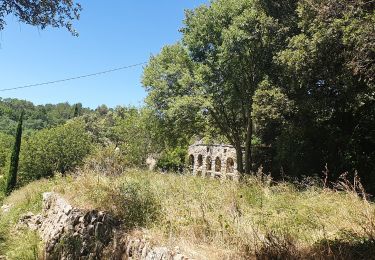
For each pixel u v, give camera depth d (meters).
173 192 10.07
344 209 6.79
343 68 12.80
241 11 21.00
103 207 9.47
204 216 7.36
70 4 7.30
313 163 16.33
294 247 5.39
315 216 6.90
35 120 100.44
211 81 20.83
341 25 11.85
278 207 7.93
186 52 23.88
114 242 8.03
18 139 33.12
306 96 15.41
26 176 32.31
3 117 93.69
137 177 12.95
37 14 7.02
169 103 21.59
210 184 10.88
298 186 10.79
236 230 6.46
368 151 14.88
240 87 21.19
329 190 8.60
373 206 6.91
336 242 5.26
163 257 6.07
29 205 15.74
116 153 21.23
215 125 24.41
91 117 51.03
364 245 5.05
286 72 15.58
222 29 20.95
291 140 17.03
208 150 33.75
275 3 18.27
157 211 8.52
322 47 12.88
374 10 10.65
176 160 37.97
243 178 11.05
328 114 15.12
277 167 19.81
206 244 6.25
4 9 6.79
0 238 12.70
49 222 12.04
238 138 23.22
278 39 18.12
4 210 18.77
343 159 14.94
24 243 11.42
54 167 32.09
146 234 7.38
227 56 19.27
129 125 35.97
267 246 5.58
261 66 19.69
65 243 9.59
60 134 33.16
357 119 15.19
